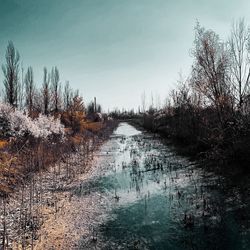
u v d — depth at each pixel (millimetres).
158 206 10859
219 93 18531
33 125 20469
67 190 13195
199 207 10500
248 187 11891
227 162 15555
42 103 45812
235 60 17781
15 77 35312
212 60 18891
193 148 22078
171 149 25734
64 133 27297
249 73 17031
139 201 11570
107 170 18062
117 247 7777
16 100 35375
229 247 7570
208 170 16125
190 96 25469
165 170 17281
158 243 7938
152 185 14000
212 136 17359
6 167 13203
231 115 17000
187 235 8328
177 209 10430
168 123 38625
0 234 8188
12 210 10000
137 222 9406
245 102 15984
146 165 19172
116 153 25484
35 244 7840
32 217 9547
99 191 13188
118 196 12359
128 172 17312
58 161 18562
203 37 19375
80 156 21734
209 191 12312
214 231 8508
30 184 12336
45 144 20594
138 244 7914
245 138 14344
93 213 10312
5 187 11492
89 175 16656
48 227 8945
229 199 11070
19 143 17516
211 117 20641
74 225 9227
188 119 25766
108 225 9219
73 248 7738
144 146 29609
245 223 8875
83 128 38438
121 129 62312
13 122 19062
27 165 14883
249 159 13789
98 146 29578
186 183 13930
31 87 42156
